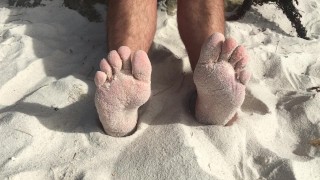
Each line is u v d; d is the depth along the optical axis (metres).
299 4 0.95
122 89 0.51
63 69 0.70
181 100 0.63
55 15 0.85
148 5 0.60
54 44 0.76
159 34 0.80
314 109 0.63
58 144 0.56
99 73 0.50
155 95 0.63
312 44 0.83
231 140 0.57
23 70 0.67
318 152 0.58
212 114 0.57
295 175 0.53
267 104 0.64
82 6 0.87
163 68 0.69
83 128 0.58
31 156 0.54
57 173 0.52
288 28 0.90
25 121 0.57
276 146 0.59
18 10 0.85
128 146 0.56
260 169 0.55
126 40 0.58
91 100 0.62
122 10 0.59
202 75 0.52
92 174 0.52
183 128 0.57
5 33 0.77
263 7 0.94
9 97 0.64
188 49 0.62
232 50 0.50
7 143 0.55
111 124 0.54
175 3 0.89
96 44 0.78
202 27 0.60
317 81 0.72
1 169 0.52
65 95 0.62
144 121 0.59
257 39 0.84
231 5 0.93
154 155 0.54
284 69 0.73
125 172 0.53
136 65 0.49
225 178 0.53
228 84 0.51
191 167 0.52
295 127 0.62
